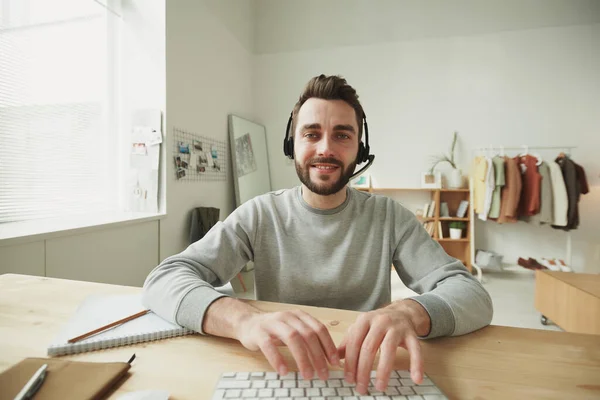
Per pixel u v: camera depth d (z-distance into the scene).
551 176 3.20
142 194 2.41
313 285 0.89
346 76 4.02
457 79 3.76
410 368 0.44
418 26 3.83
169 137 2.43
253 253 0.95
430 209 3.67
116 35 2.40
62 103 2.04
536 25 3.57
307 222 0.92
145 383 0.42
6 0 1.73
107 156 2.36
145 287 0.66
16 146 1.79
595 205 3.46
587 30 3.47
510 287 3.13
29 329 0.56
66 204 2.08
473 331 0.58
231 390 0.40
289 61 4.16
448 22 3.76
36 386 0.38
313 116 0.84
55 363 0.43
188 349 0.51
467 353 0.50
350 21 4.00
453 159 3.77
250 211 0.95
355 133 0.87
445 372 0.45
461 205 3.62
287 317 0.49
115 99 2.41
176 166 2.53
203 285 0.62
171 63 2.44
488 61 3.68
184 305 0.57
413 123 3.87
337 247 0.91
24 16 1.81
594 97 3.47
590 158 3.48
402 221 0.94
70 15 2.08
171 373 0.44
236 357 0.49
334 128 0.84
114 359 0.48
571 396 0.39
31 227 1.63
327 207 0.93
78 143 2.15
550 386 0.41
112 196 2.40
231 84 3.57
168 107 2.41
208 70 3.04
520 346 0.52
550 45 3.55
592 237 3.47
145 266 2.20
